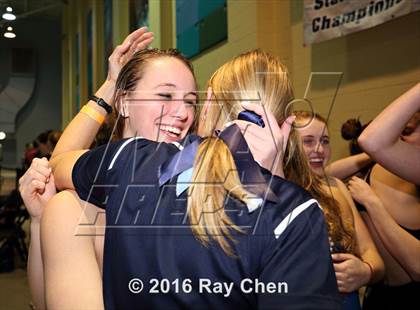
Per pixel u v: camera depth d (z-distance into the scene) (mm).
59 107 9547
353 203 1209
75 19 10219
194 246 494
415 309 1249
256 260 481
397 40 2109
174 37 4883
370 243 1138
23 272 3162
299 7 2832
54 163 705
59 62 9719
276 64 620
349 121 1644
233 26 3430
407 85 2062
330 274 472
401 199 1275
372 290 1366
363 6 2143
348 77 2418
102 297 531
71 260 540
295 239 481
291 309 442
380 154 1028
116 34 6691
